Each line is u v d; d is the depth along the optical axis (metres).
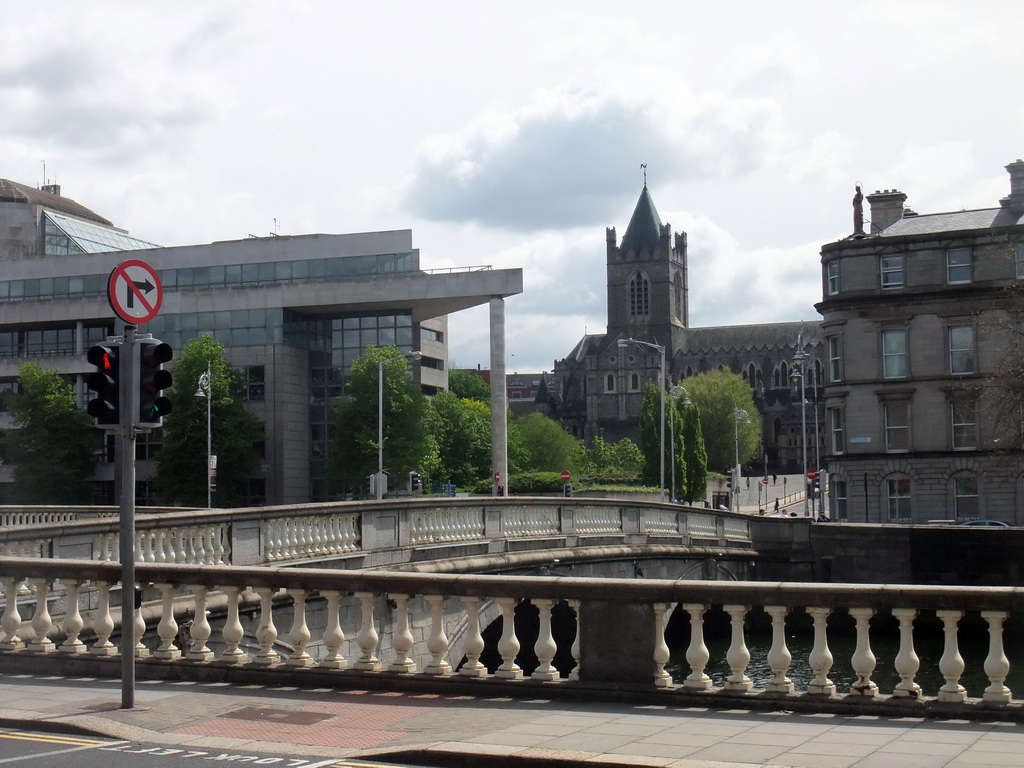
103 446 95.12
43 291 103.62
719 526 50.56
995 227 69.50
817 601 12.84
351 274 95.81
